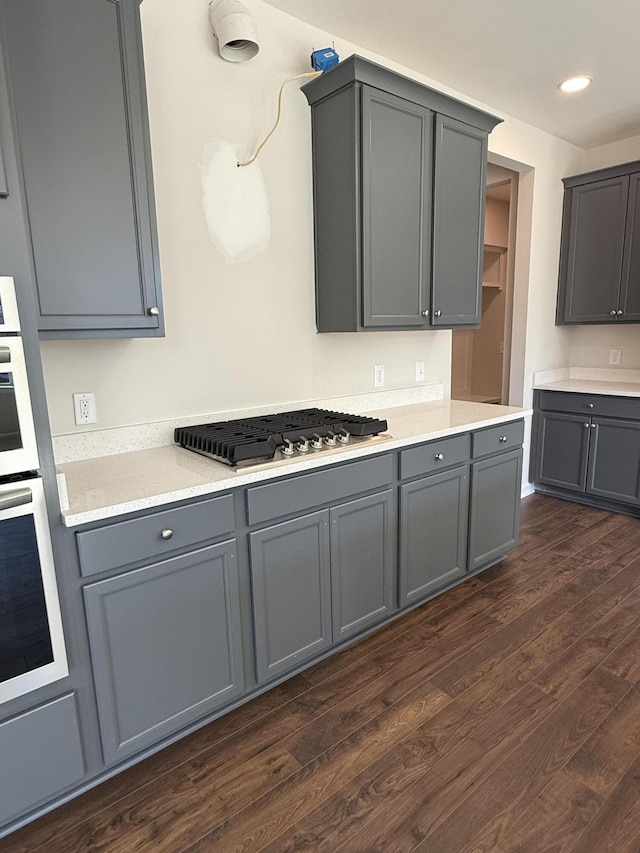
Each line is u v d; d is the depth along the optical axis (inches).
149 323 68.0
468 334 225.3
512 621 93.2
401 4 84.9
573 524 137.6
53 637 53.3
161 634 62.4
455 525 99.5
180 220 80.8
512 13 87.5
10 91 46.2
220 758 65.2
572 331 167.6
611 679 77.7
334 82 85.7
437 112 95.2
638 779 60.6
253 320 91.2
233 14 75.5
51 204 58.8
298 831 55.6
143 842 54.9
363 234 88.1
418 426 94.4
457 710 72.3
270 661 73.9
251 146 86.8
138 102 63.7
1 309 45.9
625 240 140.3
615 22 90.4
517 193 147.9
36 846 54.6
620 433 138.9
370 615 87.0
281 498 71.1
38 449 50.4
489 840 54.1
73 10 58.0
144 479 65.0
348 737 68.1
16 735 53.1
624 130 141.1
